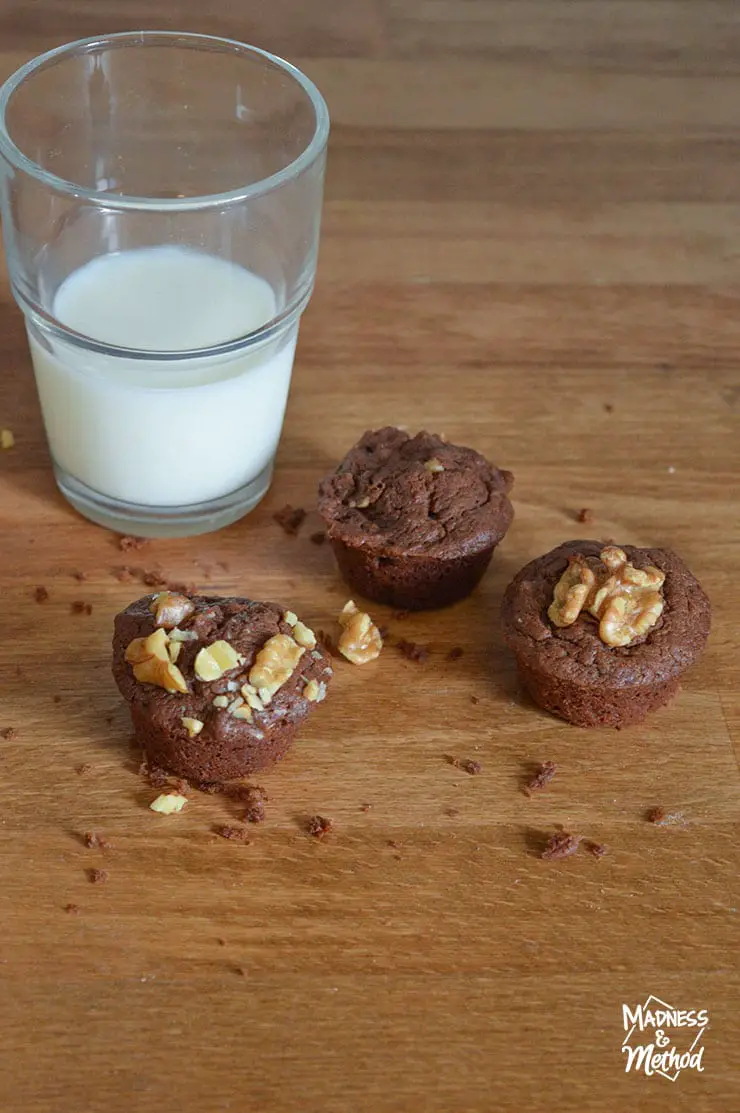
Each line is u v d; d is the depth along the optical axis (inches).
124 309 21.0
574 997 18.7
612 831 19.9
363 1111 17.9
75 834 19.6
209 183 22.5
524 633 20.4
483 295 25.7
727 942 19.2
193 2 29.9
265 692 19.4
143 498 21.9
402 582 21.4
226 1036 18.3
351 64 29.2
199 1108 17.9
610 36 30.4
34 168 19.9
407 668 21.2
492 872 19.6
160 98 21.8
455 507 21.3
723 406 24.4
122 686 19.7
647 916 19.3
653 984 18.9
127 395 20.7
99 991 18.5
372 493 21.4
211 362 20.6
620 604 20.3
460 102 28.8
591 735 20.7
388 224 26.5
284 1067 18.1
